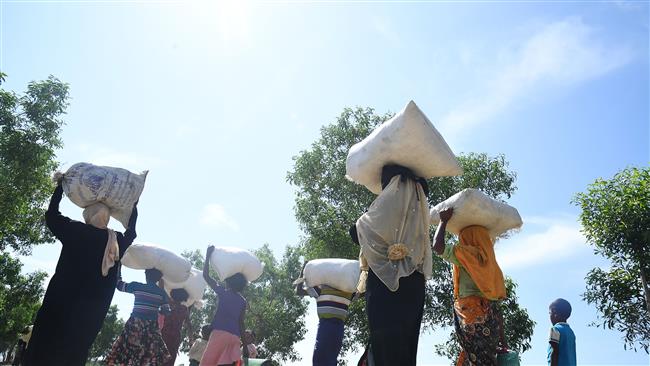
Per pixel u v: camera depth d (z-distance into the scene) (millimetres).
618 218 13633
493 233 5102
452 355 15664
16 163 13719
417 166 3959
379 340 3510
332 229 17156
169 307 6762
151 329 5531
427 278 3879
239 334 6242
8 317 22031
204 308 27250
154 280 6184
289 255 28703
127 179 4629
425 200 3986
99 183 4477
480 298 4672
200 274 7941
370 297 3654
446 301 16219
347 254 16766
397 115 3912
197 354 7781
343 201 17922
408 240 3713
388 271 3596
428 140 3795
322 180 18078
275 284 28234
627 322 13922
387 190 3822
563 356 5289
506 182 17344
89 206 4555
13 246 16828
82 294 4137
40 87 14289
